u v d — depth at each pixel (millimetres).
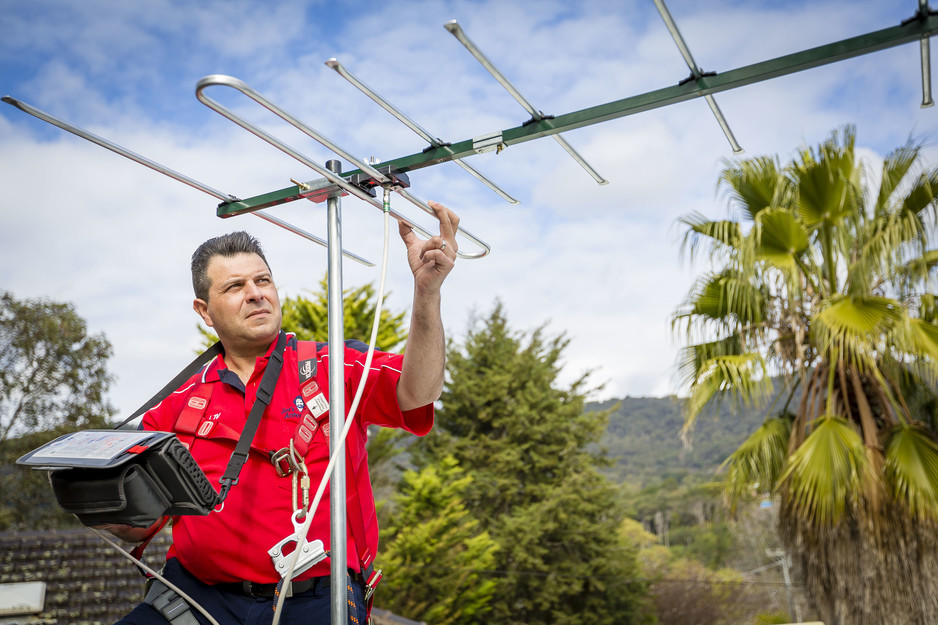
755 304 6656
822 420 5973
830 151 6203
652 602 21219
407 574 15414
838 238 6266
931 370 5828
